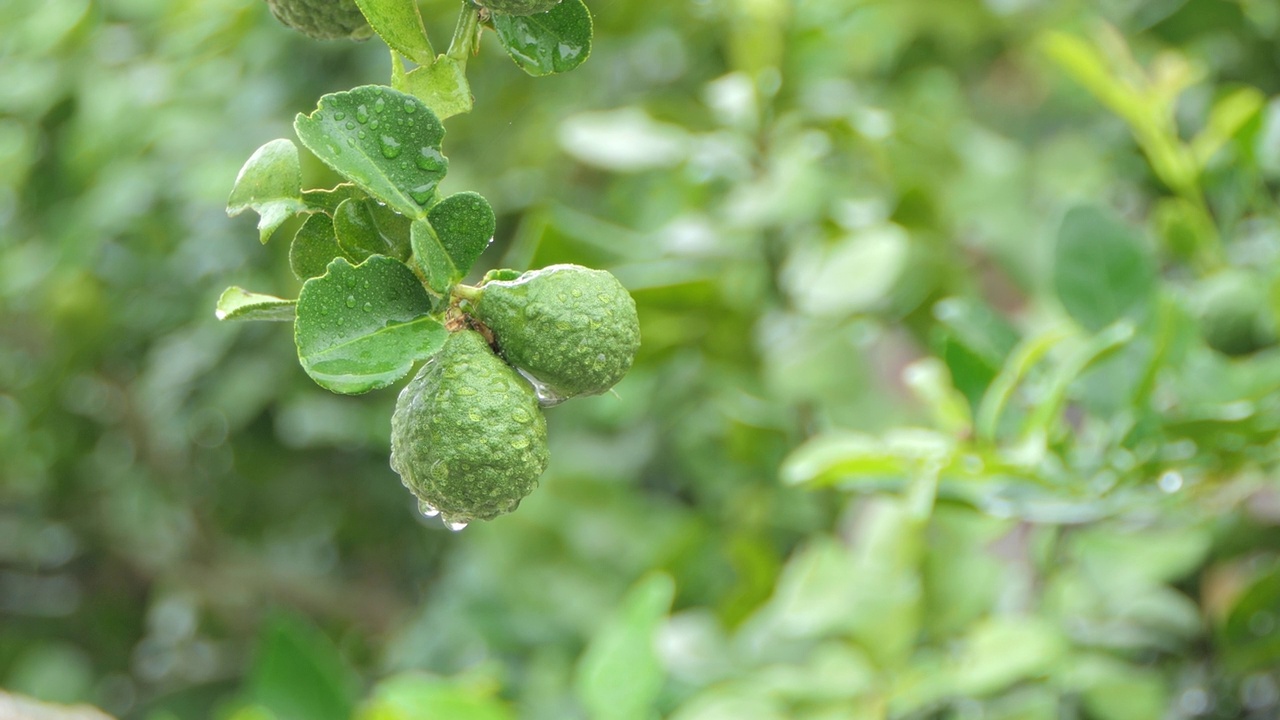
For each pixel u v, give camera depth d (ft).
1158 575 4.61
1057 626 4.58
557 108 6.92
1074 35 6.77
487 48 6.64
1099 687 4.48
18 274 7.48
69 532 8.62
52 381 7.55
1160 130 4.71
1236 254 4.82
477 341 2.89
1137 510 3.94
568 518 6.45
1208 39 6.51
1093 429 3.93
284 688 4.61
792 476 3.86
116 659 8.92
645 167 5.74
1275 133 4.74
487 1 2.84
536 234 5.10
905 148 6.00
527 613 6.29
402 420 2.90
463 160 7.09
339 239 2.88
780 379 5.53
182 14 7.07
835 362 5.52
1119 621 4.87
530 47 2.89
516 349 2.90
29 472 8.47
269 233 2.84
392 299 2.85
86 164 7.02
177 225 7.34
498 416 2.87
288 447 8.11
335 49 7.04
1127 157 6.43
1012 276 6.03
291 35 7.02
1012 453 3.79
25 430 7.95
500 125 6.91
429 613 6.95
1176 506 3.95
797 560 5.49
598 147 5.69
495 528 6.50
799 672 4.59
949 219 6.06
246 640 8.76
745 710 4.34
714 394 6.14
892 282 5.42
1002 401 3.72
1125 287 3.91
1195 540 4.65
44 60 7.23
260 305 2.85
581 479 6.51
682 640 5.37
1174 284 5.27
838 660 4.61
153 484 8.32
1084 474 3.84
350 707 4.62
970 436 3.79
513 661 6.33
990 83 7.68
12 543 8.71
